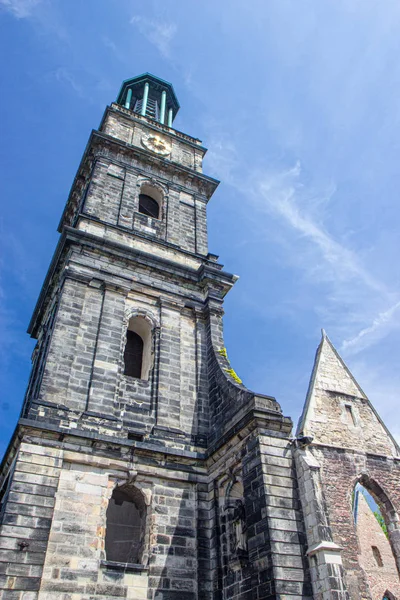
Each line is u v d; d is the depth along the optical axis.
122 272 27.75
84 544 18.36
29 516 17.94
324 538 17.56
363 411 28.52
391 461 26.36
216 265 31.66
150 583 18.75
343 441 26.16
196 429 23.98
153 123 40.47
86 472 20.06
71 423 21.09
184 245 32.53
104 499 19.77
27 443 19.55
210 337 27.44
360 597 20.88
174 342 26.62
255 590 17.36
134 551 21.69
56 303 26.47
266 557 17.36
